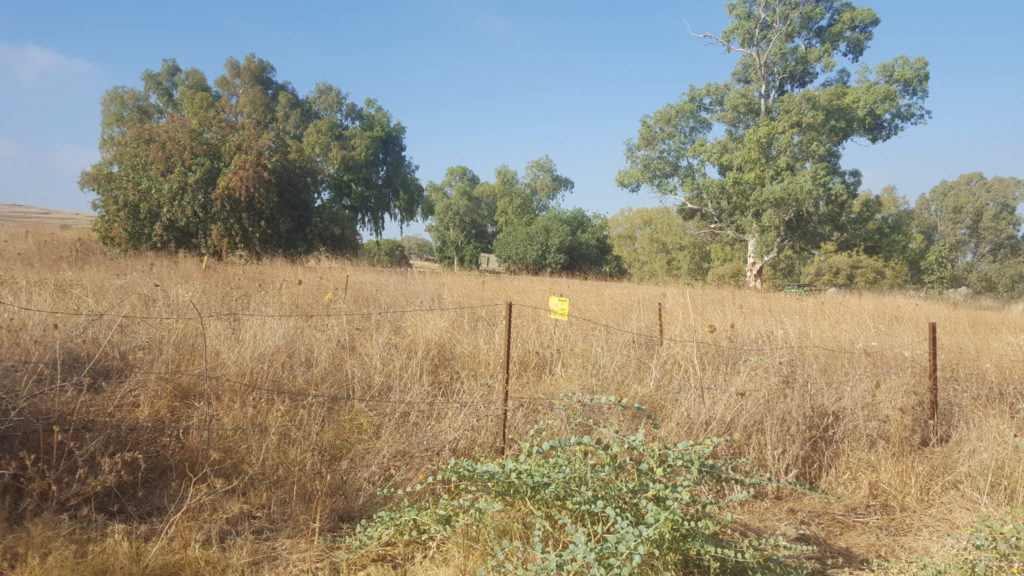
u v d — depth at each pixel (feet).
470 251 152.15
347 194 137.80
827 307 42.39
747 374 20.16
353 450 15.23
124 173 68.13
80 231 99.81
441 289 39.11
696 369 20.77
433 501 13.41
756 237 101.09
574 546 10.17
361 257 74.54
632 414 17.66
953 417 19.48
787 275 134.31
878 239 99.45
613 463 12.16
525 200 228.63
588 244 130.11
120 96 141.08
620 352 22.84
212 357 18.16
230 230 65.87
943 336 32.73
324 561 11.61
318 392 17.80
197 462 13.92
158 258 54.70
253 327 20.71
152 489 13.30
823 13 107.86
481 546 11.43
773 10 109.19
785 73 110.42
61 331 18.53
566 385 20.15
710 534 11.55
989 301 71.05
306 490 13.69
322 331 23.04
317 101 148.15
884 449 17.78
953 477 16.56
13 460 12.70
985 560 11.68
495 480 12.01
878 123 102.94
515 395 19.13
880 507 15.61
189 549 11.27
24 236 71.36
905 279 134.82
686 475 12.48
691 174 109.29
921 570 12.11
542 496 11.96
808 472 17.02
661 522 10.48
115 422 14.14
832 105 93.97
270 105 141.69
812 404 18.74
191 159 66.33
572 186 248.73
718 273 132.05
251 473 13.71
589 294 40.81
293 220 71.77
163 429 14.46
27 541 10.76
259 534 12.44
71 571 10.26
